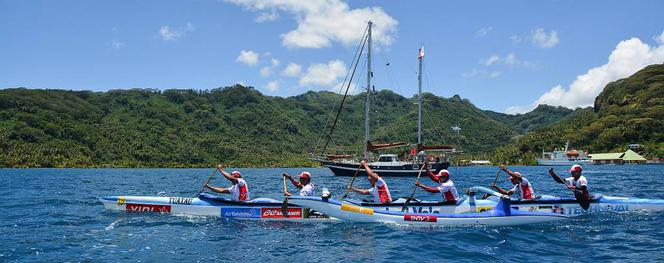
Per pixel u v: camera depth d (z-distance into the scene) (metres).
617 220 12.89
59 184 31.98
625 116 132.88
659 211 14.04
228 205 13.60
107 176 49.16
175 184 33.84
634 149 116.56
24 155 88.75
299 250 9.49
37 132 98.75
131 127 129.50
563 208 13.74
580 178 13.70
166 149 119.88
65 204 17.41
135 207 14.60
